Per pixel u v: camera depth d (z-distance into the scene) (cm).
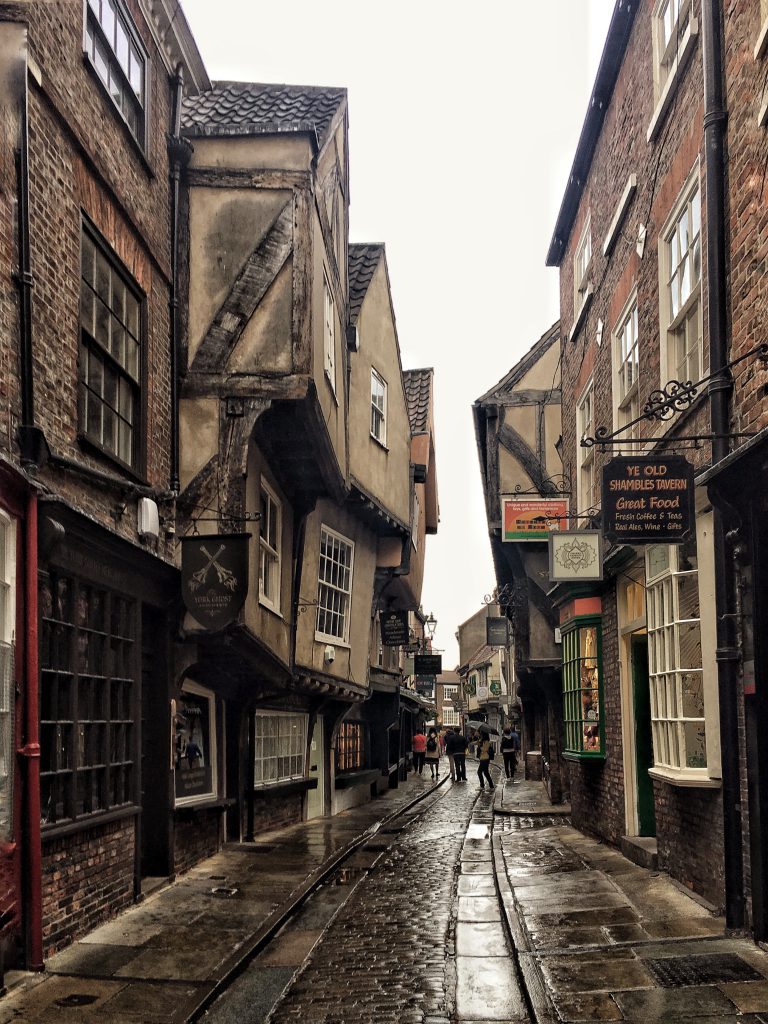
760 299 647
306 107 1140
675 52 902
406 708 3044
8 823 585
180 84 1035
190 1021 527
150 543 881
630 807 1089
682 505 745
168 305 995
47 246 691
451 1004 567
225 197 1030
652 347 966
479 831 1447
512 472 1886
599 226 1284
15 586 599
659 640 897
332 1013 554
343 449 1370
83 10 774
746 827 674
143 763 930
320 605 1498
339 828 1488
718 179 727
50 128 704
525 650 1862
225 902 843
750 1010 509
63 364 712
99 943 692
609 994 548
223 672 1133
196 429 995
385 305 1752
